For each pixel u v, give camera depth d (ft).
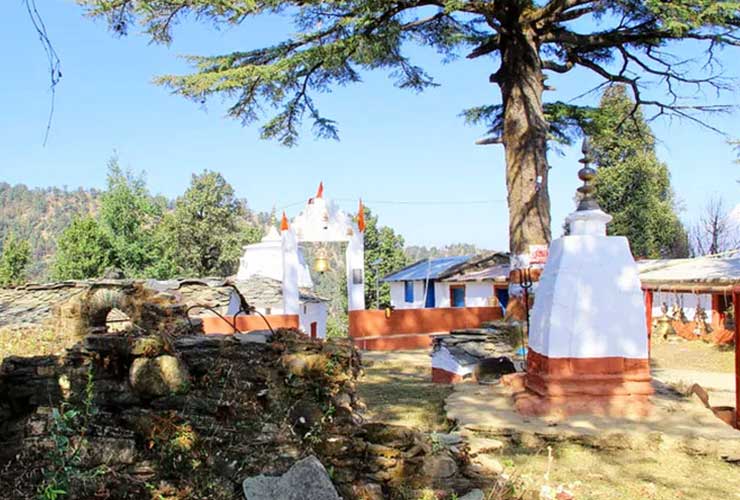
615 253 28.37
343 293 178.50
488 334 43.68
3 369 18.16
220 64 51.44
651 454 23.54
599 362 27.61
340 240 72.95
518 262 49.21
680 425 25.49
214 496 15.93
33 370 17.97
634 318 27.91
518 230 49.60
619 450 23.90
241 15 41.68
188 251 154.81
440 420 29.01
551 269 29.22
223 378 17.37
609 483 20.59
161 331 18.26
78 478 15.08
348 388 18.88
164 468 16.33
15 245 144.46
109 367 17.49
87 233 132.87
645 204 125.08
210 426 16.84
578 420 26.32
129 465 16.33
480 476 19.17
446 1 43.62
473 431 25.79
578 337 27.68
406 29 54.24
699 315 81.10
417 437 18.94
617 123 65.92
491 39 57.31
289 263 69.72
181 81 45.60
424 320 73.97
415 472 17.99
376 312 72.69
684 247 128.26
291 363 17.74
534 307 30.45
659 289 59.67
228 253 157.07
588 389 27.32
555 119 64.28
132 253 139.54
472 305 98.27
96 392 17.28
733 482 20.85
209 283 42.88
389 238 179.22
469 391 33.40
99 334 18.35
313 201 72.59
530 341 30.30
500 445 24.20
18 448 17.15
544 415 27.09
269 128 62.18
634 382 27.55
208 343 17.98
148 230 147.84
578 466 22.27
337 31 51.49
